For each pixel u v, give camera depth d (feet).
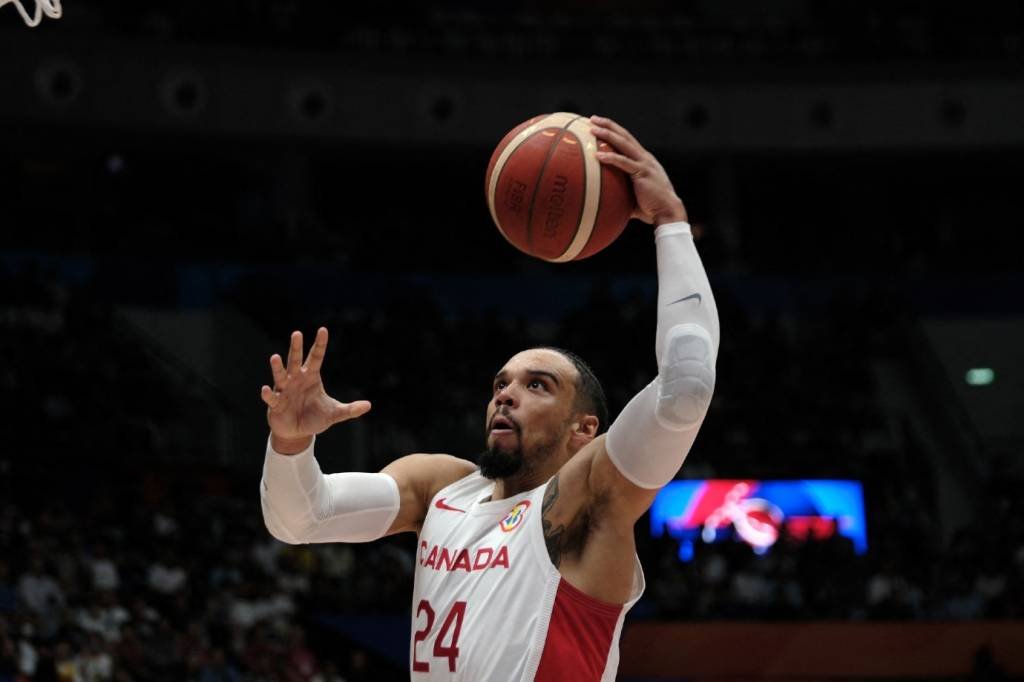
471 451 122.31
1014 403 147.95
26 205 138.41
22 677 64.54
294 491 21.40
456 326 132.87
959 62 159.63
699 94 157.99
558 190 20.83
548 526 20.12
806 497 117.70
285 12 151.84
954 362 150.10
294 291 137.08
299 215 148.56
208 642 76.84
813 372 135.44
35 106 137.18
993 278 153.69
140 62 142.10
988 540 111.65
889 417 137.08
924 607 101.71
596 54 156.56
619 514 19.76
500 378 22.34
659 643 95.09
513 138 21.53
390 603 91.30
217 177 153.17
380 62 151.33
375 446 118.83
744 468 118.93
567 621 19.66
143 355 114.73
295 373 20.54
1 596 70.79
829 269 155.12
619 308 135.95
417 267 146.20
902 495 119.03
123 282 131.03
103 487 93.91
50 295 116.26
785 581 99.91
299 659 79.71
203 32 145.59
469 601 20.33
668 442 19.15
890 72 159.53
